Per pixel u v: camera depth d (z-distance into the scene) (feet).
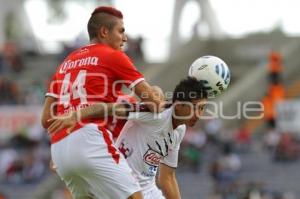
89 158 80.23
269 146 275.39
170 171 89.97
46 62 392.68
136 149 85.15
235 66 364.58
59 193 265.54
